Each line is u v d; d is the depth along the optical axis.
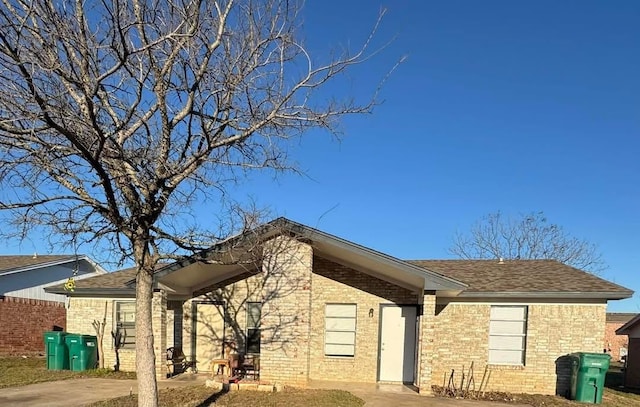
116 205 7.35
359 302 14.58
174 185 7.64
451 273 15.80
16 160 6.95
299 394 11.41
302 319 12.48
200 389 11.78
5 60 6.18
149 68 7.25
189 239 8.30
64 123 6.44
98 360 16.19
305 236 12.44
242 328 15.13
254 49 7.55
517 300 13.99
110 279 17.19
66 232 7.60
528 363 13.77
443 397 12.25
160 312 13.59
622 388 18.59
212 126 7.79
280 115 7.77
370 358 14.34
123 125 6.88
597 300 13.66
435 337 14.23
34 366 16.69
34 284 22.70
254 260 10.03
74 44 6.67
